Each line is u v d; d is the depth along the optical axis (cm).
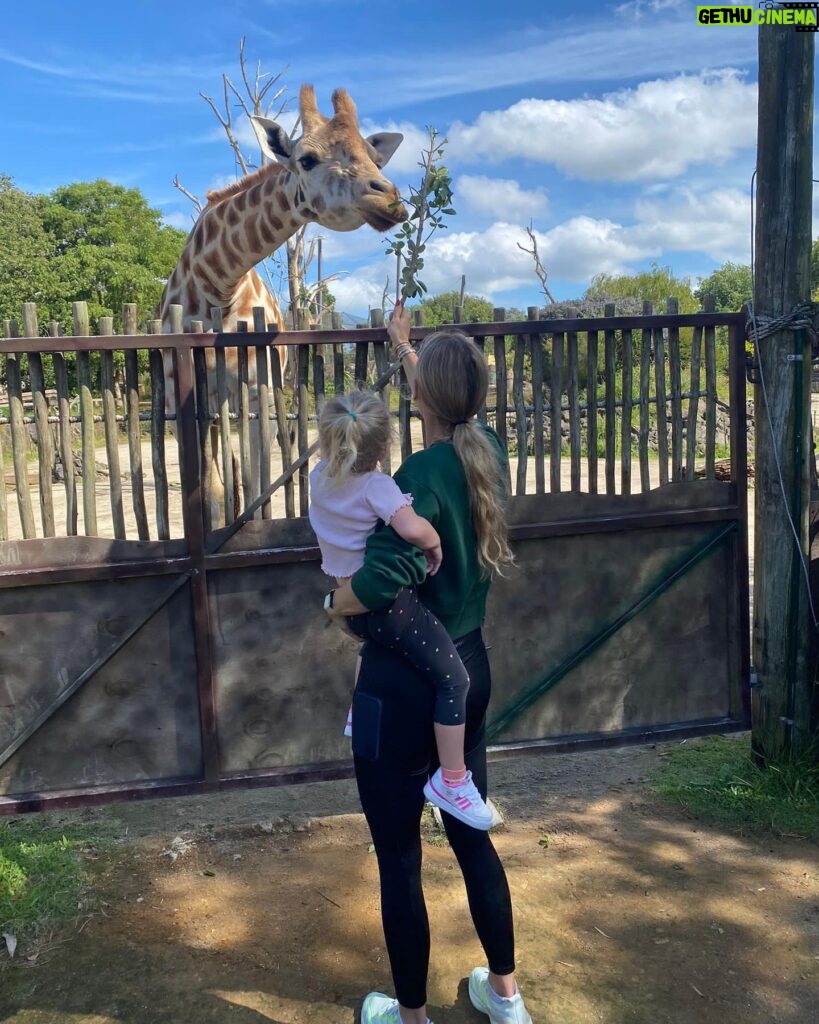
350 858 335
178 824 364
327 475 216
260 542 351
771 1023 247
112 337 329
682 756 414
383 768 219
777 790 372
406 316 331
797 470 369
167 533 349
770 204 358
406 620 212
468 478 220
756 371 379
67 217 3656
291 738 365
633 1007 253
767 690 385
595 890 309
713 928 288
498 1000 237
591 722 392
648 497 382
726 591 396
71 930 292
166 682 353
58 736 347
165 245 4084
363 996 261
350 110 582
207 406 346
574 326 362
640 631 391
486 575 232
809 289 365
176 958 278
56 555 337
